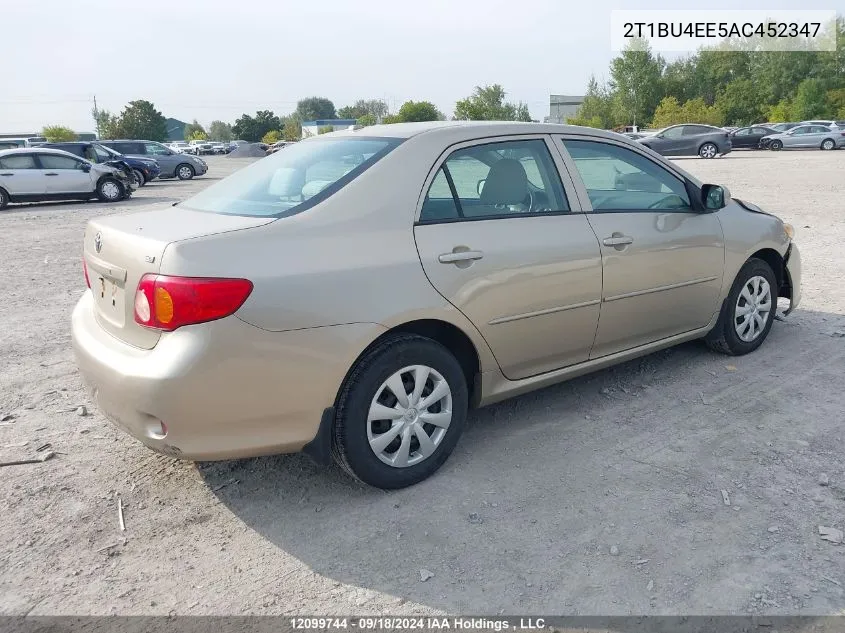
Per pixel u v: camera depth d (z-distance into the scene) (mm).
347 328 3096
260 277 2912
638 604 2602
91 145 23453
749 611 2543
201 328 2840
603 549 2928
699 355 5234
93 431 4207
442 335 3672
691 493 3332
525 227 3736
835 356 5129
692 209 4660
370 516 3238
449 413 3535
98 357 3125
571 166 4078
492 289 3557
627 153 4406
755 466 3570
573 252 3875
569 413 4289
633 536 3010
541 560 2873
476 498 3361
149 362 2893
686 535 3002
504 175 3775
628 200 4324
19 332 6340
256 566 2906
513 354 3760
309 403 3080
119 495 3479
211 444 2957
